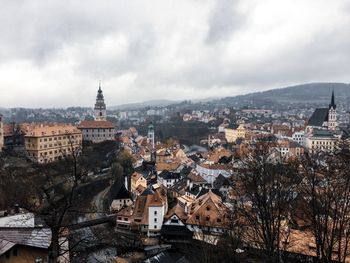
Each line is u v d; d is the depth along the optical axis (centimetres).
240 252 5669
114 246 7794
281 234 5222
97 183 14712
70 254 4559
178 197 12169
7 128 19775
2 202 7362
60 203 3409
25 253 4538
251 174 5391
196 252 7062
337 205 4200
